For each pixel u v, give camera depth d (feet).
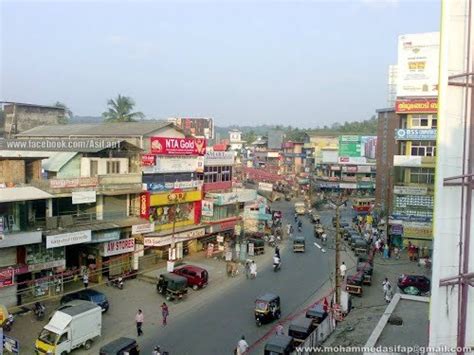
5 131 185.06
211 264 151.02
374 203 249.55
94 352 86.38
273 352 78.13
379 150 229.04
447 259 40.01
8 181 110.22
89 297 103.65
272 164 427.33
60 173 130.21
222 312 110.01
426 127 176.96
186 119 379.55
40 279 105.60
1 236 93.20
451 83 39.04
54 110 196.65
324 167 331.16
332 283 134.92
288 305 115.55
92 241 117.29
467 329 40.27
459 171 39.60
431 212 169.89
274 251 175.22
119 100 232.32
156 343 91.61
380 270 152.87
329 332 92.32
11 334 91.40
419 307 76.84
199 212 163.32
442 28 38.96
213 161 173.27
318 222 239.30
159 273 134.72
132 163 139.44
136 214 136.98
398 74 179.22
